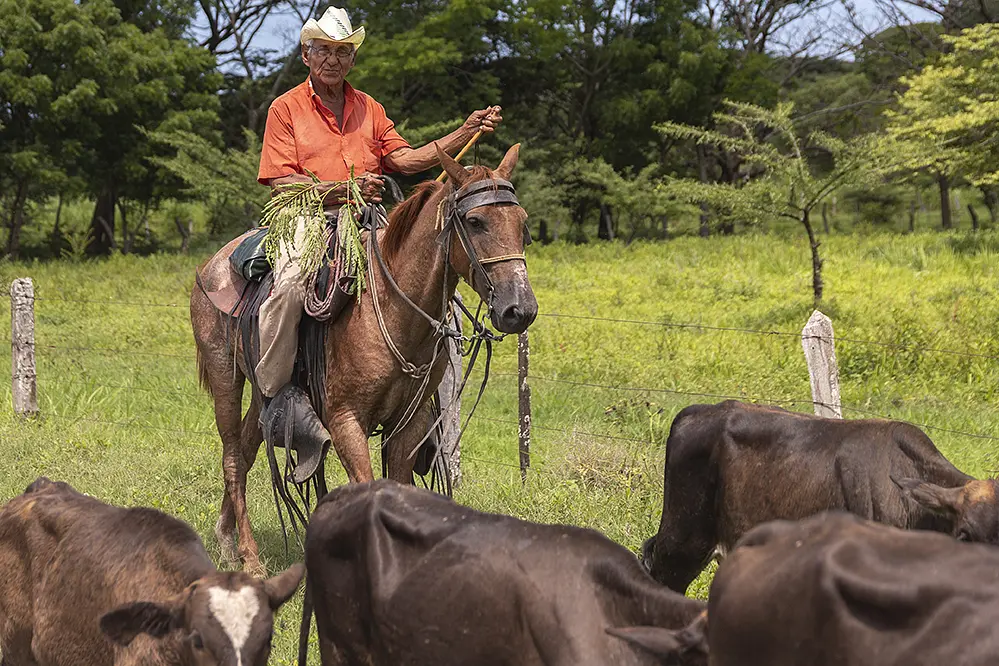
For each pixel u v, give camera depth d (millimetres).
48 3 29531
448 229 5926
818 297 17531
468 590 4000
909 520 4844
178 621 4035
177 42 32562
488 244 5793
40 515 4926
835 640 3020
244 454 7199
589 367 13453
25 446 9273
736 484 5395
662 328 16375
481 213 5801
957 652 2799
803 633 3100
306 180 6680
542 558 3941
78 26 29328
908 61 40406
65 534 4781
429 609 4070
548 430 10453
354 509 4410
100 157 33312
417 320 6168
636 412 10570
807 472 5137
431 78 34812
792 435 5262
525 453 8820
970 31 21078
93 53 29734
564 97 40031
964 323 15148
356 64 33875
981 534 4309
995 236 24828
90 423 10289
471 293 16469
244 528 7082
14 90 29062
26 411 10703
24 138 31750
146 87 31000
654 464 8266
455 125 32000
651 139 38094
